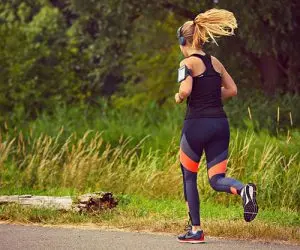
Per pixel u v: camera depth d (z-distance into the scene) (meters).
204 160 25.28
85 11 41.53
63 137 32.06
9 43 43.97
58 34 48.91
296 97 32.88
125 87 48.62
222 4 34.84
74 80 46.50
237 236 16.69
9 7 51.41
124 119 36.66
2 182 26.80
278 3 34.38
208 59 15.20
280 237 16.61
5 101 42.53
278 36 35.81
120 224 18.30
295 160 26.11
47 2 51.62
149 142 30.52
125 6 39.97
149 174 25.86
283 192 23.77
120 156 28.22
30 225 18.69
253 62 37.34
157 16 40.69
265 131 29.97
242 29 34.47
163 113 38.53
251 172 24.97
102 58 44.59
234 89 15.37
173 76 46.69
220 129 15.06
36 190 26.41
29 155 28.42
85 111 38.06
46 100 43.75
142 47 44.50
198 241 15.47
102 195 19.86
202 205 22.80
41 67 45.22
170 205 22.16
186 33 15.27
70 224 18.77
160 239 16.11
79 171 26.72
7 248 15.14
